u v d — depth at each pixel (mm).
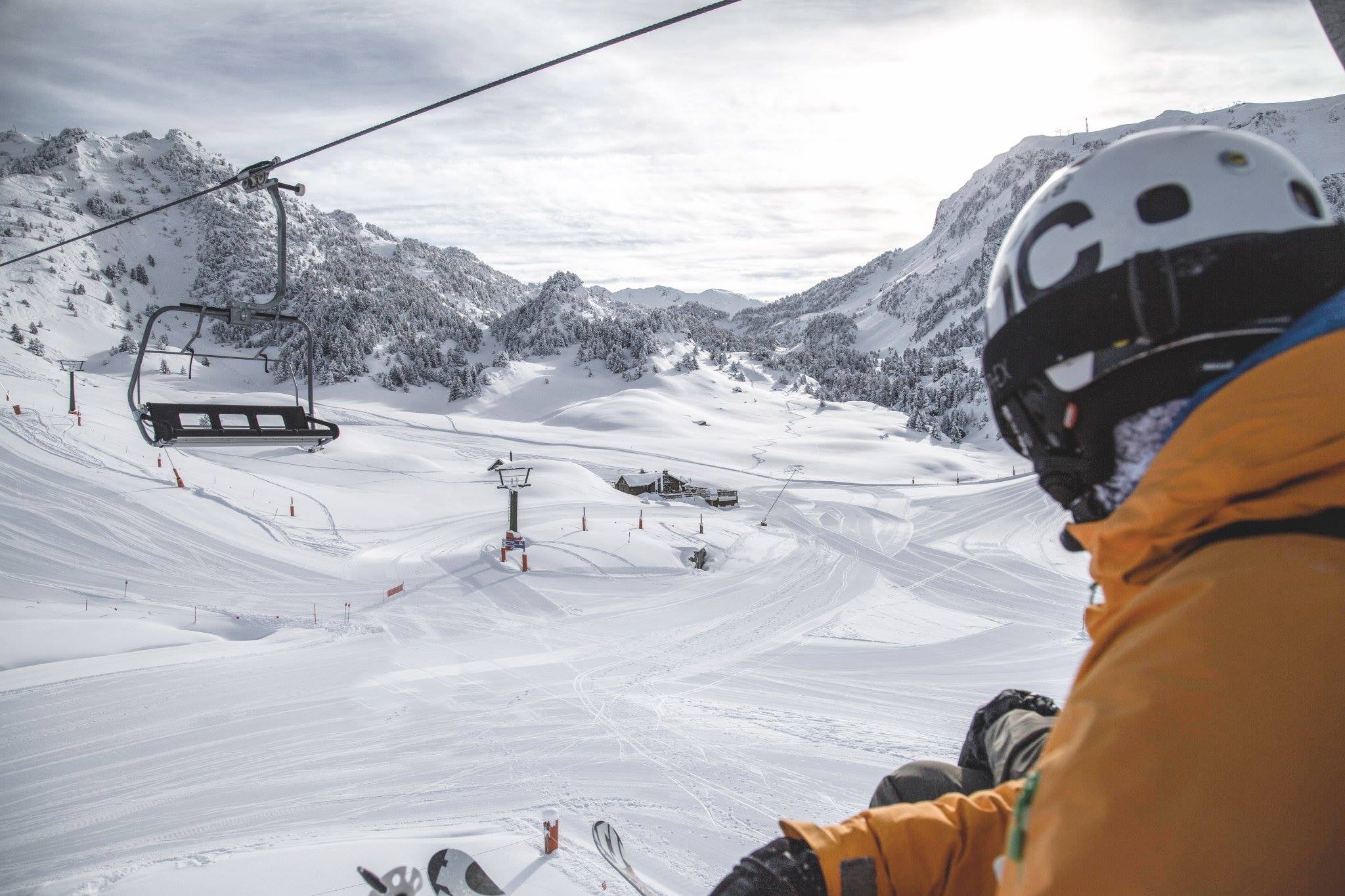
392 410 143250
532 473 57844
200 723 15430
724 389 167375
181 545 33438
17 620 22328
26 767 13227
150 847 10297
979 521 53500
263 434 8422
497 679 19125
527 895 8469
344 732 14930
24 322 195875
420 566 34156
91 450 41875
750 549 41594
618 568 34469
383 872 9039
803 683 19141
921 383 184500
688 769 12906
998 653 22188
